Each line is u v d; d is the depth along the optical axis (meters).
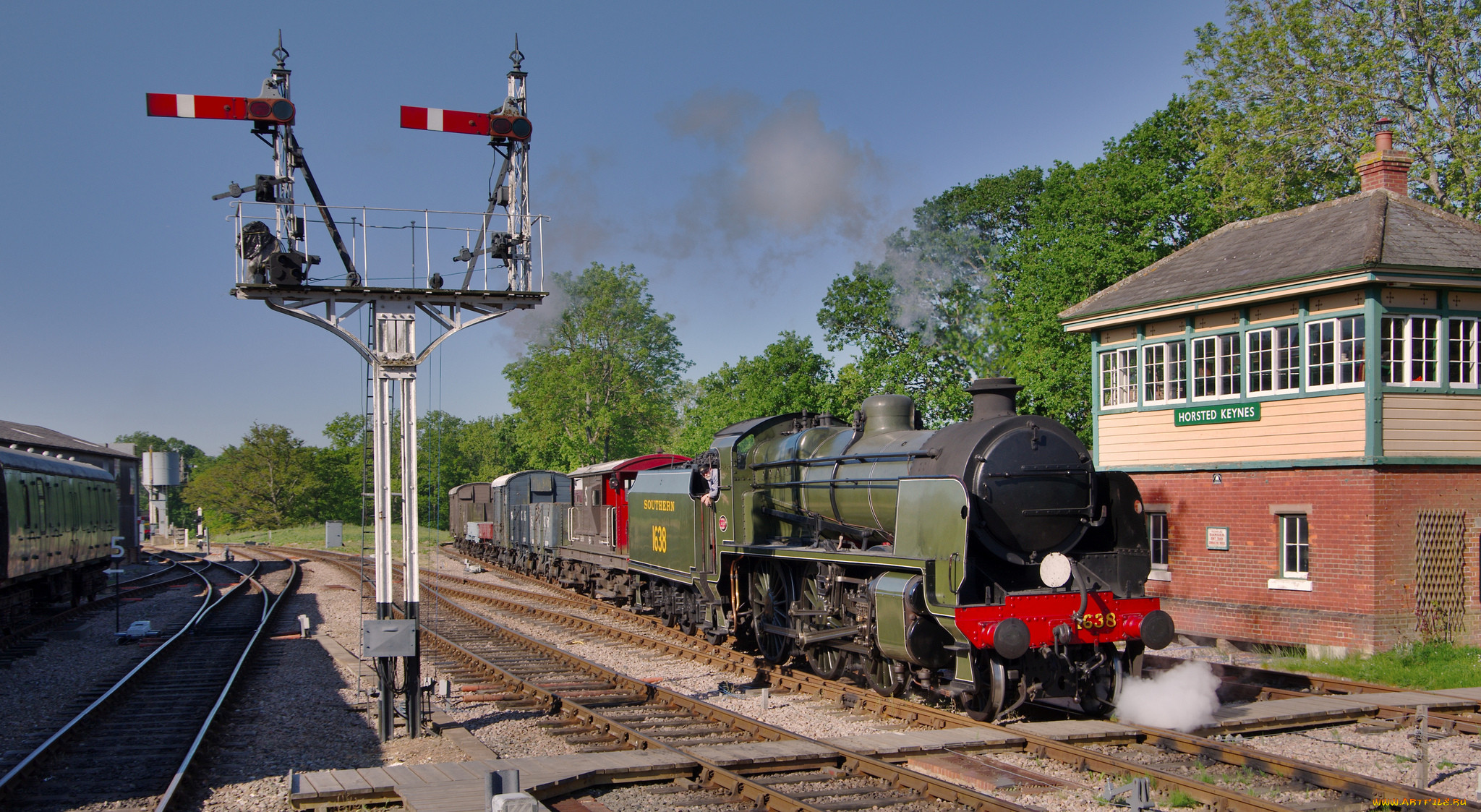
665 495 17.05
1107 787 6.97
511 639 16.20
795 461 12.99
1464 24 22.45
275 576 31.97
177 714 10.86
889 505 10.91
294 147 9.35
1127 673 10.15
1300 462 13.45
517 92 9.88
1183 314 15.23
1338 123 23.66
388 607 9.55
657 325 46.75
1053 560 9.57
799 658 13.75
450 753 8.78
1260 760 7.55
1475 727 8.91
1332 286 13.02
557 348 46.66
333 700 11.43
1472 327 13.47
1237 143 24.81
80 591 23.44
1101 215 23.20
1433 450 13.05
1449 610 12.96
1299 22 23.44
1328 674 11.93
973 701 9.91
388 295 9.60
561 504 27.22
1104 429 16.92
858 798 7.20
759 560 13.82
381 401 9.59
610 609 20.50
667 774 7.71
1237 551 14.41
